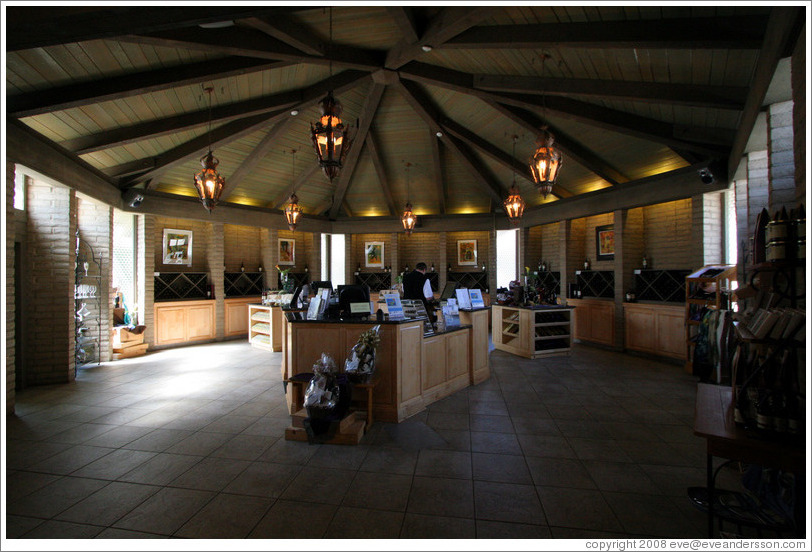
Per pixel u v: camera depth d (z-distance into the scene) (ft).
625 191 23.44
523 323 22.95
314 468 9.73
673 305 21.06
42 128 16.14
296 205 25.38
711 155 17.89
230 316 29.68
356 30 14.87
